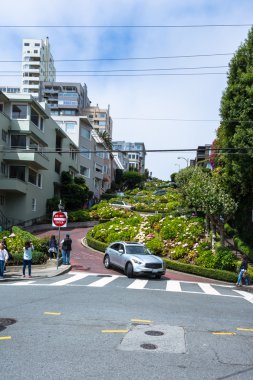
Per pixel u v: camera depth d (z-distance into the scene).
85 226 46.53
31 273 21.27
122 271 24.25
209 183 28.27
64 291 15.35
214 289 19.64
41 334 9.05
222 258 24.97
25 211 42.09
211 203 26.78
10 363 7.14
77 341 8.60
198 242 29.50
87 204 61.31
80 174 65.19
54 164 51.53
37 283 17.83
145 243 31.36
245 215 29.78
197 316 11.78
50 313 11.15
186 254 28.12
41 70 152.25
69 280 19.38
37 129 43.44
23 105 41.28
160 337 9.18
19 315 10.81
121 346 8.37
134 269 21.53
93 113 143.50
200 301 14.91
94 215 48.72
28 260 20.16
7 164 41.56
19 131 40.47
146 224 34.69
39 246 26.33
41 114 45.50
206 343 8.91
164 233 32.03
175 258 28.23
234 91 27.30
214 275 24.08
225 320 11.47
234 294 18.23
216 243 28.47
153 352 8.07
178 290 17.89
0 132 38.81
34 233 39.78
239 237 30.66
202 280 23.89
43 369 6.87
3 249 19.38
